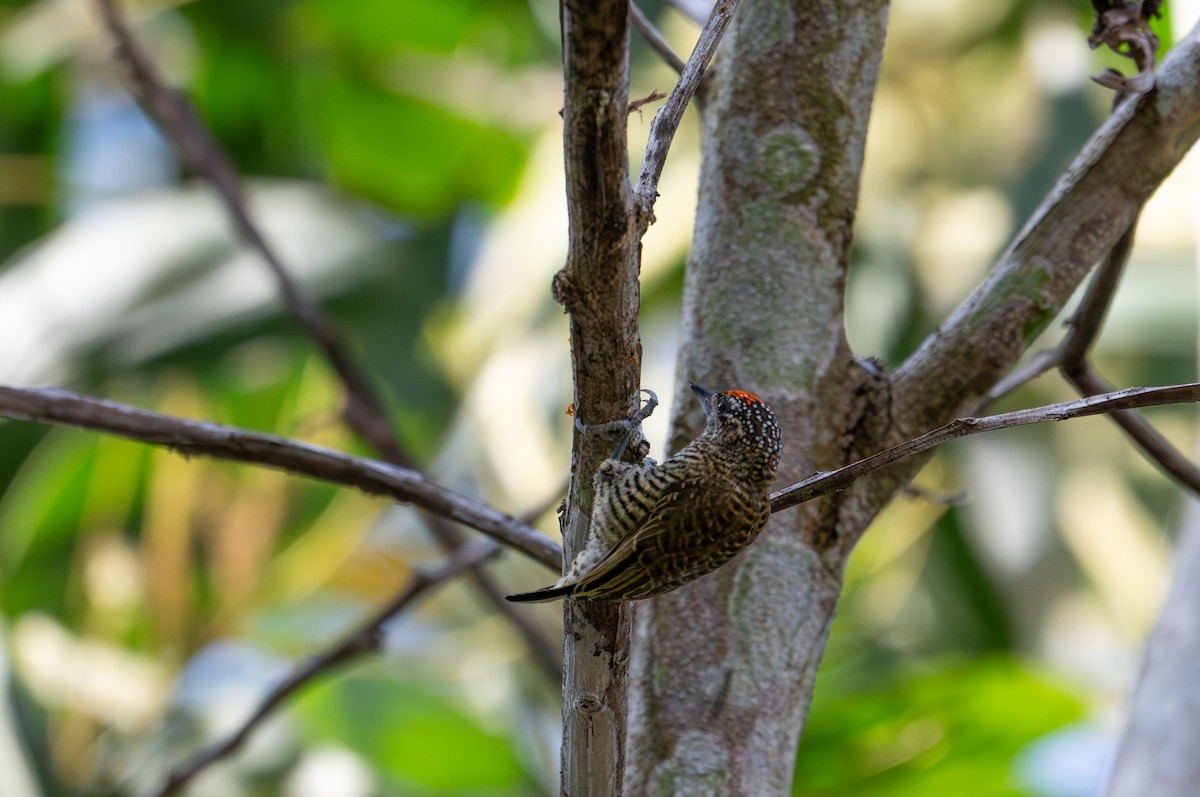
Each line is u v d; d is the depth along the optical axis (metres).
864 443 5.67
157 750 12.05
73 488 12.73
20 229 14.48
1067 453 13.95
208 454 4.99
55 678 12.05
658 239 12.95
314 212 12.66
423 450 13.35
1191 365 12.61
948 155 13.59
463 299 13.49
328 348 8.95
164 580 12.05
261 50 14.88
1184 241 12.75
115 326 11.23
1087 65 13.49
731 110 5.88
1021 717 10.99
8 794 11.02
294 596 13.99
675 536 4.70
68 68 14.26
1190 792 7.02
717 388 5.68
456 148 15.34
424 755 12.89
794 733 5.50
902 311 13.00
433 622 14.41
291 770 12.29
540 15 15.58
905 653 14.20
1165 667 7.50
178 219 11.91
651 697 5.49
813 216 5.74
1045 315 5.67
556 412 13.00
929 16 13.99
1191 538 7.90
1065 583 13.96
